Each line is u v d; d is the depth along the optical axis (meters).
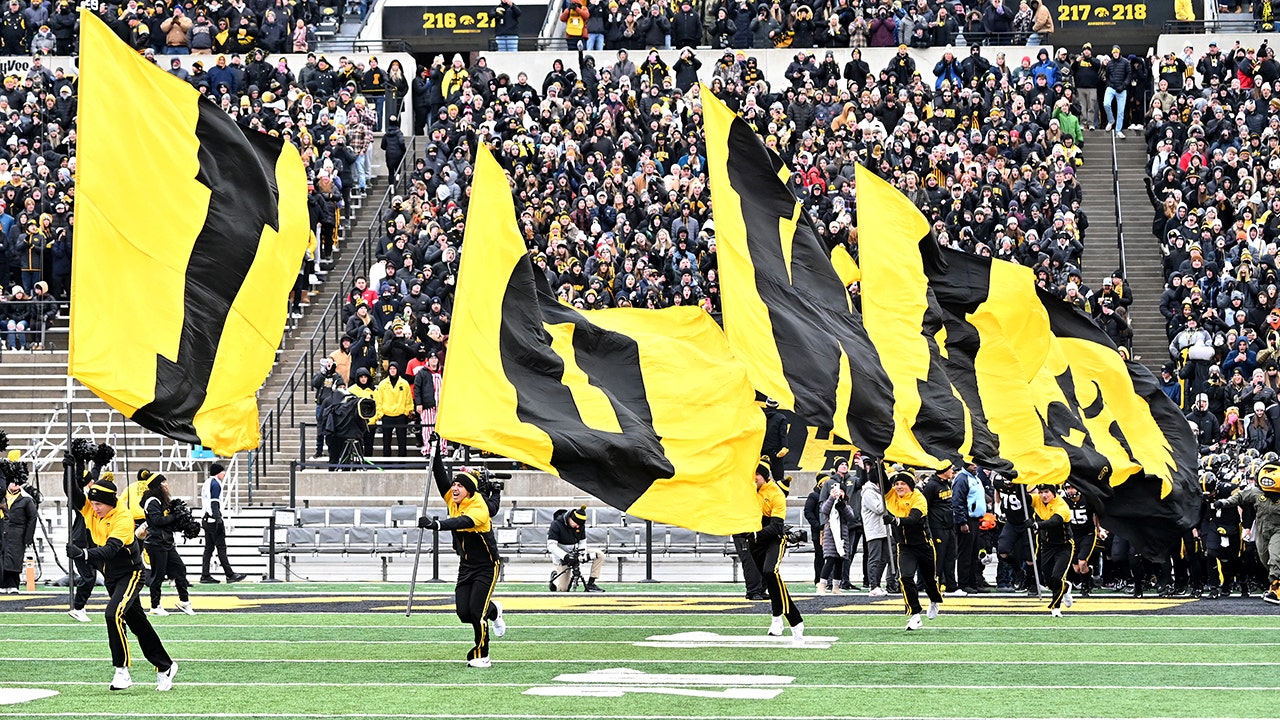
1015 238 41.31
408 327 37.41
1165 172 44.41
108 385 14.97
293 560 33.62
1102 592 29.23
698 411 19.33
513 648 19.33
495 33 58.44
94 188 15.06
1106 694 15.63
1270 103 47.91
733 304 20.50
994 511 29.42
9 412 39.34
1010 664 17.88
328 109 48.81
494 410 17.94
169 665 15.95
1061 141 47.53
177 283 15.55
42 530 29.92
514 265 18.53
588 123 47.66
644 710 14.47
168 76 15.77
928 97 48.62
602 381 19.12
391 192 47.69
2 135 47.66
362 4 61.56
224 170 16.08
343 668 17.52
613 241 40.38
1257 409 34.56
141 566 15.98
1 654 19.09
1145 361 41.94
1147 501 26.02
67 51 56.22
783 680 16.45
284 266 16.44
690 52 51.53
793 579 31.52
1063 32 57.88
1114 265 45.59
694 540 32.25
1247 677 16.91
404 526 32.62
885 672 17.12
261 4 56.53
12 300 42.03
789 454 33.81
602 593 27.95
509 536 32.19
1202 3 58.59
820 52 54.38
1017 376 25.00
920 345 23.41
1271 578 25.89
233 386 15.95
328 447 35.88
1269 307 37.97
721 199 20.84
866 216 23.67
